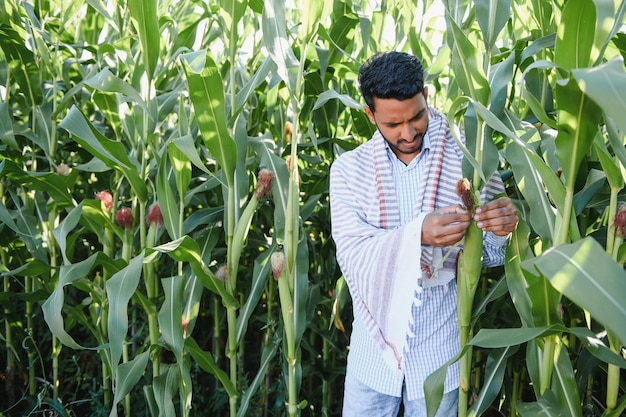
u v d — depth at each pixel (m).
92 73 2.61
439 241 1.59
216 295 2.92
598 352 1.50
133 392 2.84
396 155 1.81
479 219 1.55
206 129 2.04
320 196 2.70
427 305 1.81
